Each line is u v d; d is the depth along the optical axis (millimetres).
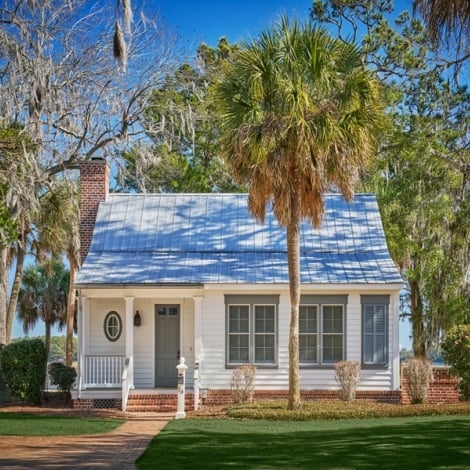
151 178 38219
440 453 14078
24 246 32312
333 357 24703
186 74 35000
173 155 38219
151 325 25484
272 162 19953
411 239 32438
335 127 19672
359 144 20078
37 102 25531
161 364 25438
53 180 30781
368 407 21391
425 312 33406
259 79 20234
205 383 24578
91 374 24406
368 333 24641
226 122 20891
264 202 21016
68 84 29594
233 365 24656
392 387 24344
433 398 24547
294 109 19656
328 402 22828
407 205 32531
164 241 26859
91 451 15227
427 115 33531
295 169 20375
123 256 26203
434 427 17578
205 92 36281
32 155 23203
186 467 13344
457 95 33219
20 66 24062
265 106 20688
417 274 32594
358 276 24891
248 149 20094
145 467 13367
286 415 20375
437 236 32250
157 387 25203
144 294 24781
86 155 31453
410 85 33844
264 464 13523
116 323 25578
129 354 24312
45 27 25531
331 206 28125
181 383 21406
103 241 26828
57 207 31188
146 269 25406
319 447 15242
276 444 15773
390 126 30250
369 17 35312
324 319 24812
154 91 33875
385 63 33875
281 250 26578
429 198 32281
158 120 35719
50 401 25641
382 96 31031
